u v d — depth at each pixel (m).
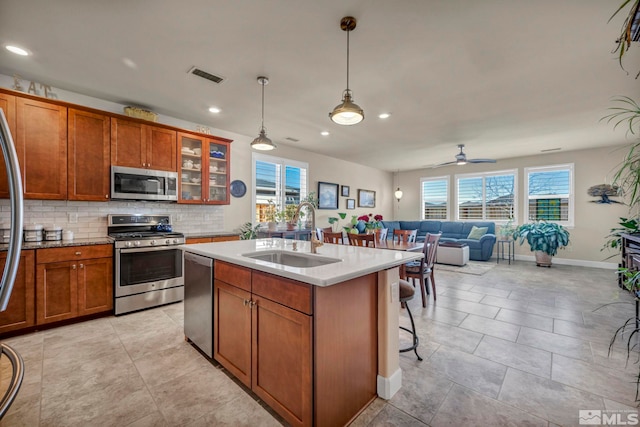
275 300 1.59
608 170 5.66
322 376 1.43
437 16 1.94
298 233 5.28
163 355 2.24
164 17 1.97
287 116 3.95
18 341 2.43
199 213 4.31
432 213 8.25
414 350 2.23
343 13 1.92
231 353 1.94
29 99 2.70
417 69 2.64
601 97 3.22
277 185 5.53
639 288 1.52
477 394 1.79
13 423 1.53
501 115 3.81
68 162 2.91
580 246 5.96
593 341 2.49
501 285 4.34
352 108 2.09
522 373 2.01
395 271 1.84
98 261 2.93
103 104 3.38
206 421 1.57
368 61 2.51
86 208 3.28
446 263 6.00
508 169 6.88
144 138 3.42
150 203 3.80
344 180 7.17
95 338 2.52
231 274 1.93
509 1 1.80
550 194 6.31
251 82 2.92
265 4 1.85
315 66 2.61
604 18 1.94
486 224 7.03
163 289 3.33
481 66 2.58
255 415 1.62
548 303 3.50
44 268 2.64
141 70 2.69
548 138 4.97
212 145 4.19
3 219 2.77
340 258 1.91
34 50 2.36
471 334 2.63
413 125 4.27
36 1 1.80
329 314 1.47
